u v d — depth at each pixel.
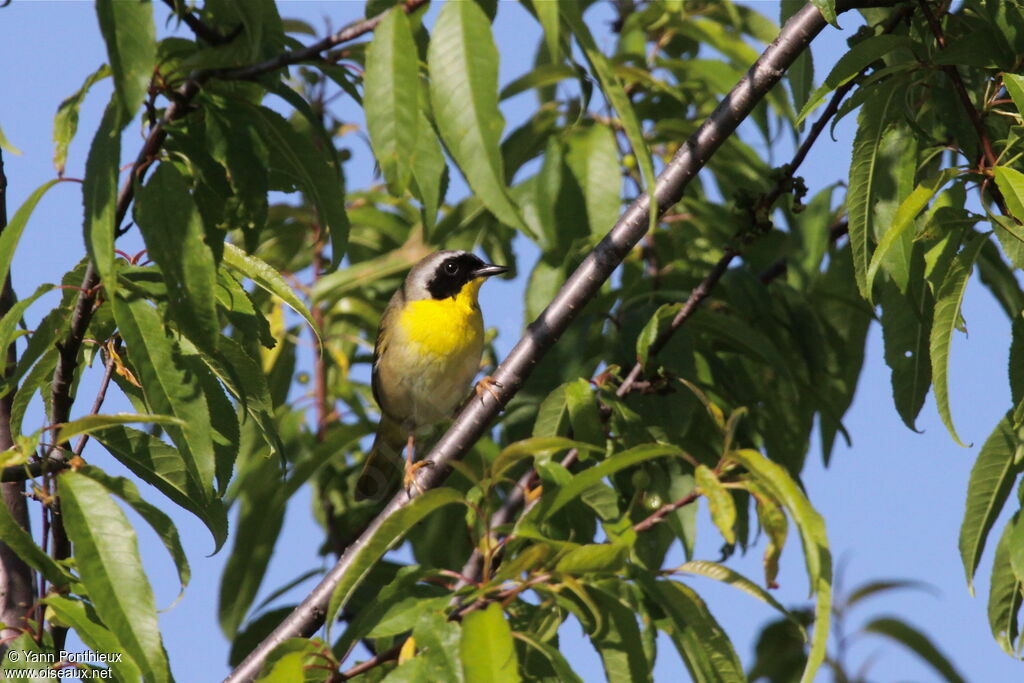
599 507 8.95
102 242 6.59
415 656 6.61
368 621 6.89
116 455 8.45
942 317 7.81
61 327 7.75
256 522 12.81
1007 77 7.70
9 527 7.17
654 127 12.91
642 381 10.41
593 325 11.93
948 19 8.86
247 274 8.47
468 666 6.25
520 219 7.11
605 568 6.69
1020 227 7.41
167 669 6.71
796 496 6.49
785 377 10.93
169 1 7.39
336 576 8.60
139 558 6.88
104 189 6.62
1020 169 7.93
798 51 9.11
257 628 11.16
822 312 12.77
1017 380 8.30
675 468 10.88
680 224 13.09
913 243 8.56
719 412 7.20
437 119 7.21
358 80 7.79
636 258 13.08
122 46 6.50
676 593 7.21
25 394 7.92
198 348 7.55
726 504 6.55
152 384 7.31
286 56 7.43
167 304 7.52
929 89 9.25
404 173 7.13
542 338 9.44
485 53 7.22
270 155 8.44
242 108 7.75
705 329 11.22
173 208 6.95
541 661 7.57
